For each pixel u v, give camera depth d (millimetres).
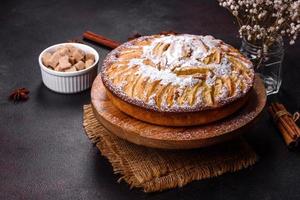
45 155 960
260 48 1044
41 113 1046
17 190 897
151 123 917
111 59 986
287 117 1008
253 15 1027
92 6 1394
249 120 931
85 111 1028
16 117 1034
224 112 914
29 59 1185
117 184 912
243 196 900
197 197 896
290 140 973
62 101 1073
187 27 1315
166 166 925
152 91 908
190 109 889
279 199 897
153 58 942
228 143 978
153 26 1313
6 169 932
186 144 891
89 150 974
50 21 1324
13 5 1386
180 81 910
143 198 891
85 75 1073
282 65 1180
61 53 1095
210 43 973
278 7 991
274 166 953
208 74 922
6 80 1120
